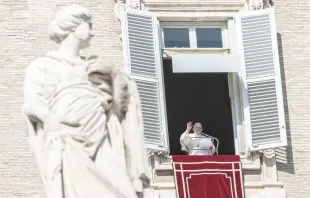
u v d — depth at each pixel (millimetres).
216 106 31875
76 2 31969
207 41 31984
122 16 31719
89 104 14414
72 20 14750
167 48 31844
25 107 14398
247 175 31016
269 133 31438
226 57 31578
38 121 14430
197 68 31281
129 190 14281
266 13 32031
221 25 32156
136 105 14688
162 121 31250
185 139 30953
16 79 31422
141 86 31375
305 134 31828
